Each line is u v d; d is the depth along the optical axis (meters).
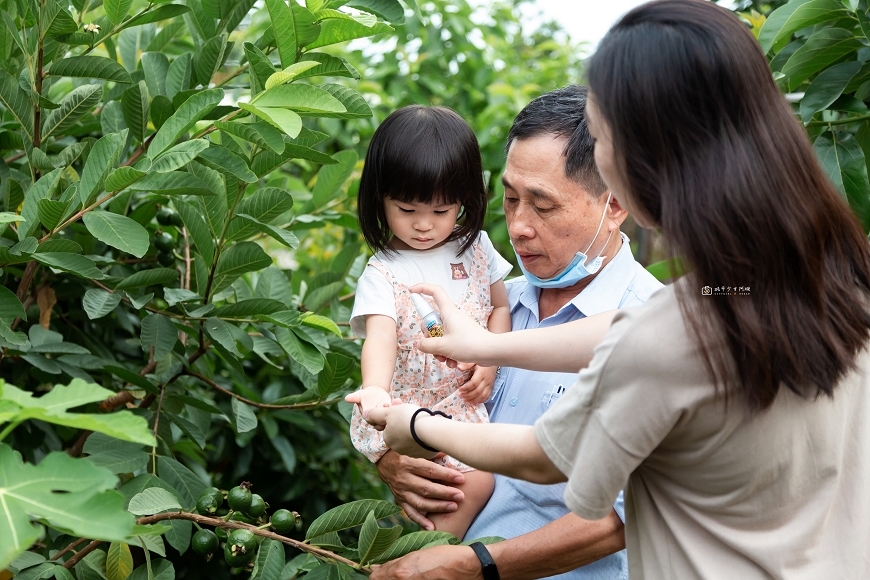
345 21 1.82
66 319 2.50
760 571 1.33
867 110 2.18
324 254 3.99
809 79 2.46
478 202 2.03
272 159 2.02
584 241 1.85
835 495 1.37
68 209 1.75
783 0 3.00
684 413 1.27
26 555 1.76
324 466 3.12
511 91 4.30
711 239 1.21
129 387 2.57
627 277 1.96
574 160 1.78
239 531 1.77
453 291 2.07
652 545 1.41
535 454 1.40
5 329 1.81
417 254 2.06
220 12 2.16
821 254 1.24
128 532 1.13
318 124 4.09
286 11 1.78
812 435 1.31
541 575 1.73
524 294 2.10
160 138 1.74
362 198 2.01
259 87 1.85
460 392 1.99
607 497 1.32
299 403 2.34
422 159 1.89
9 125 2.25
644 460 1.39
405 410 1.64
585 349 1.69
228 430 2.94
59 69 2.04
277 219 2.68
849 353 1.27
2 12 1.98
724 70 1.22
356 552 1.84
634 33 1.27
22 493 1.14
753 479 1.30
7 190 2.07
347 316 2.78
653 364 1.26
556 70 5.02
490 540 1.78
